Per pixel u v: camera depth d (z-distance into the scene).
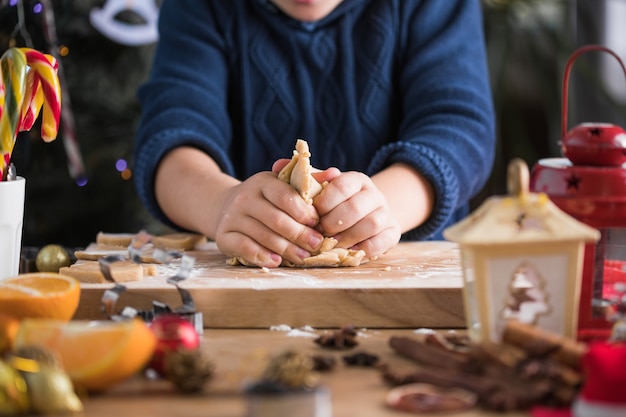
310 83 1.75
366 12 1.76
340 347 0.91
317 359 0.82
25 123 1.22
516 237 0.79
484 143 1.63
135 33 2.55
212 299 1.03
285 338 0.97
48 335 0.77
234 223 1.25
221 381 0.79
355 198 1.27
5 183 1.09
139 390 0.77
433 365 0.81
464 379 0.74
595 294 0.93
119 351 0.74
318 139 1.76
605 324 0.89
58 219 2.67
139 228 2.73
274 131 1.76
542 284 0.81
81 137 2.65
